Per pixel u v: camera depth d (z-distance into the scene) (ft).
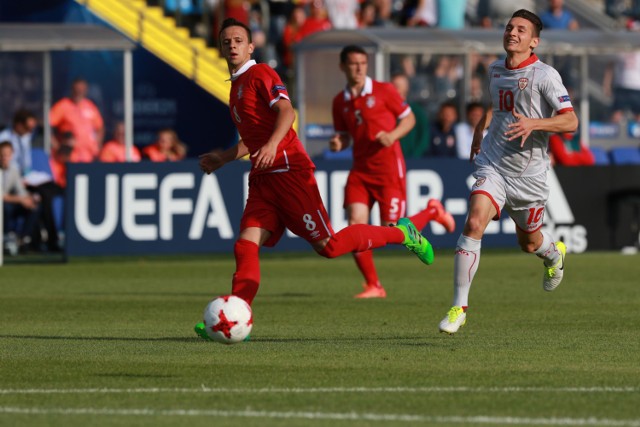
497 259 230.48
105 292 170.40
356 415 73.67
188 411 75.31
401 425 70.74
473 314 137.59
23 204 246.06
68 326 127.65
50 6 295.89
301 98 264.72
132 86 300.20
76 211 222.89
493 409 75.61
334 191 227.81
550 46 277.85
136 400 79.41
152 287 178.60
